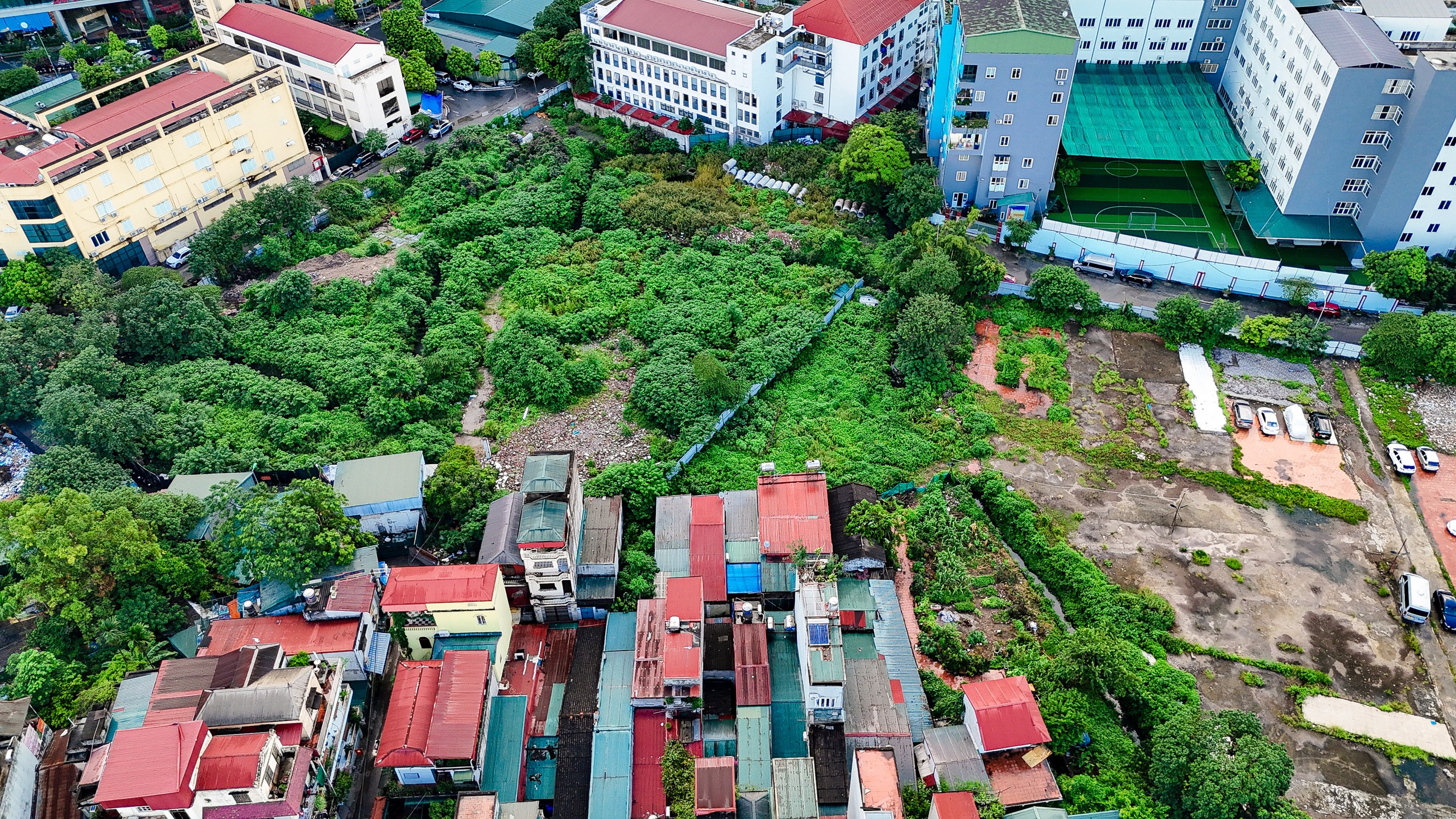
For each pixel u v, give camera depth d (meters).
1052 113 116.06
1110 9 134.38
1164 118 129.75
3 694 72.69
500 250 119.44
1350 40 108.00
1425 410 99.94
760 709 71.06
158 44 157.88
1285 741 73.69
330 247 121.31
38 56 156.00
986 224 124.25
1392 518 89.94
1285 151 118.56
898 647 77.19
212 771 60.78
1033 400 102.38
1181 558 86.69
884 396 102.12
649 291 113.62
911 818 65.56
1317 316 110.38
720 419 97.69
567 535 77.31
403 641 76.31
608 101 147.00
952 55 122.94
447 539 84.81
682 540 84.94
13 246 111.88
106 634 74.69
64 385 95.00
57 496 80.12
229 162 126.62
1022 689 71.00
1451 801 70.38
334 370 100.56
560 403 99.56
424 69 148.12
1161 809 67.81
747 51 128.38
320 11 175.25
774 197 129.12
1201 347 107.56
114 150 114.19
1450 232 112.44
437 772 67.25
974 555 87.88
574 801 68.19
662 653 73.44
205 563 80.62
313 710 67.31
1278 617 81.94
